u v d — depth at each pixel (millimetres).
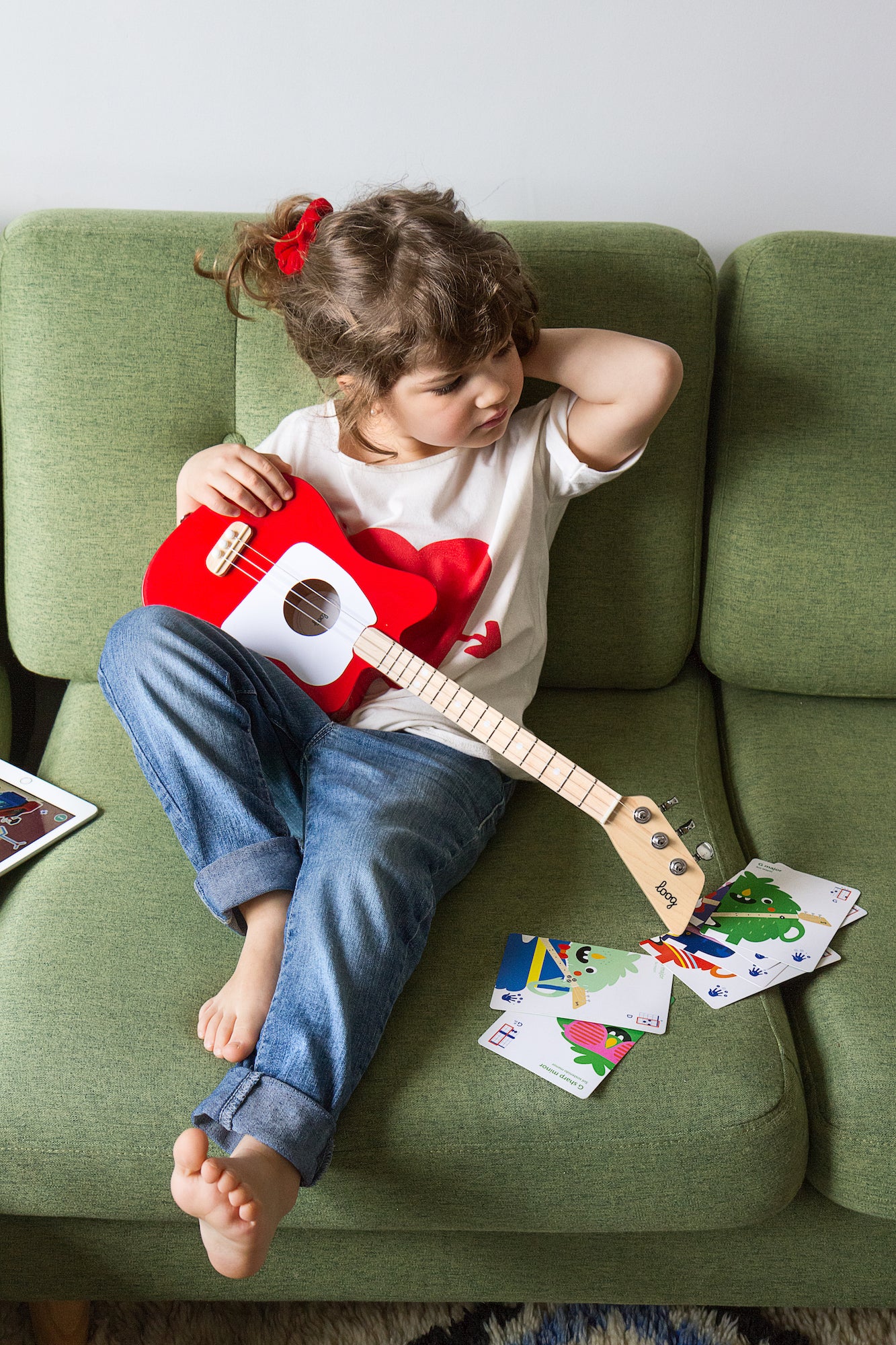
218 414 1245
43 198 1396
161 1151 840
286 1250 967
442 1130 843
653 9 1288
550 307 1211
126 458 1240
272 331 1214
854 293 1206
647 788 1164
